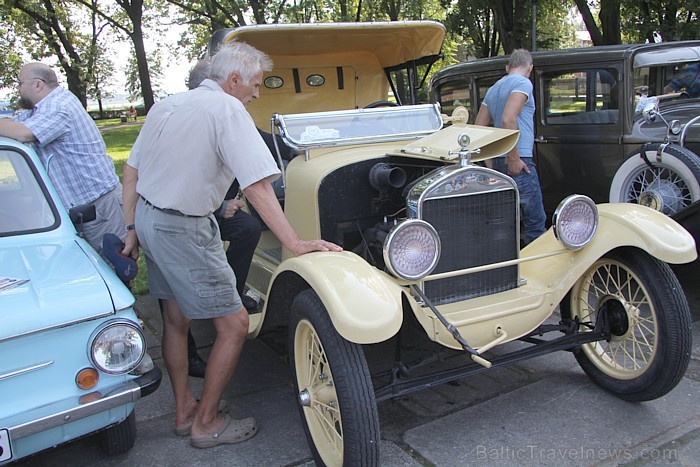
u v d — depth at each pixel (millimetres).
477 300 2984
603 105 5191
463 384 3527
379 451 2469
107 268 2846
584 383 3457
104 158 4031
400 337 2816
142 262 6324
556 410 3176
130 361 2482
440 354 2910
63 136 3771
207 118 2598
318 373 2762
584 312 3486
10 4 20531
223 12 17047
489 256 3031
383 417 3197
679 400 3211
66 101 3783
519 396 3350
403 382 2707
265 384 3678
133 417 2877
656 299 2951
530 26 12789
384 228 3102
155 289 2980
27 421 2217
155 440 3100
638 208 3162
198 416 3006
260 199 2639
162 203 2658
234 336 2930
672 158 4371
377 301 2434
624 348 3244
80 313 2381
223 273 2795
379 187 3180
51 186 3400
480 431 3012
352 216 3309
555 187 5785
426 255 2676
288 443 3018
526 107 4746
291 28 4027
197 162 2611
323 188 3217
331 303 2416
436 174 2867
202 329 4613
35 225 3199
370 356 3877
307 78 4984
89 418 2391
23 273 2693
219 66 2783
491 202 2994
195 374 3750
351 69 5129
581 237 3057
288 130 3553
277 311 3092
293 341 2846
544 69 5633
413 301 2715
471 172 2896
